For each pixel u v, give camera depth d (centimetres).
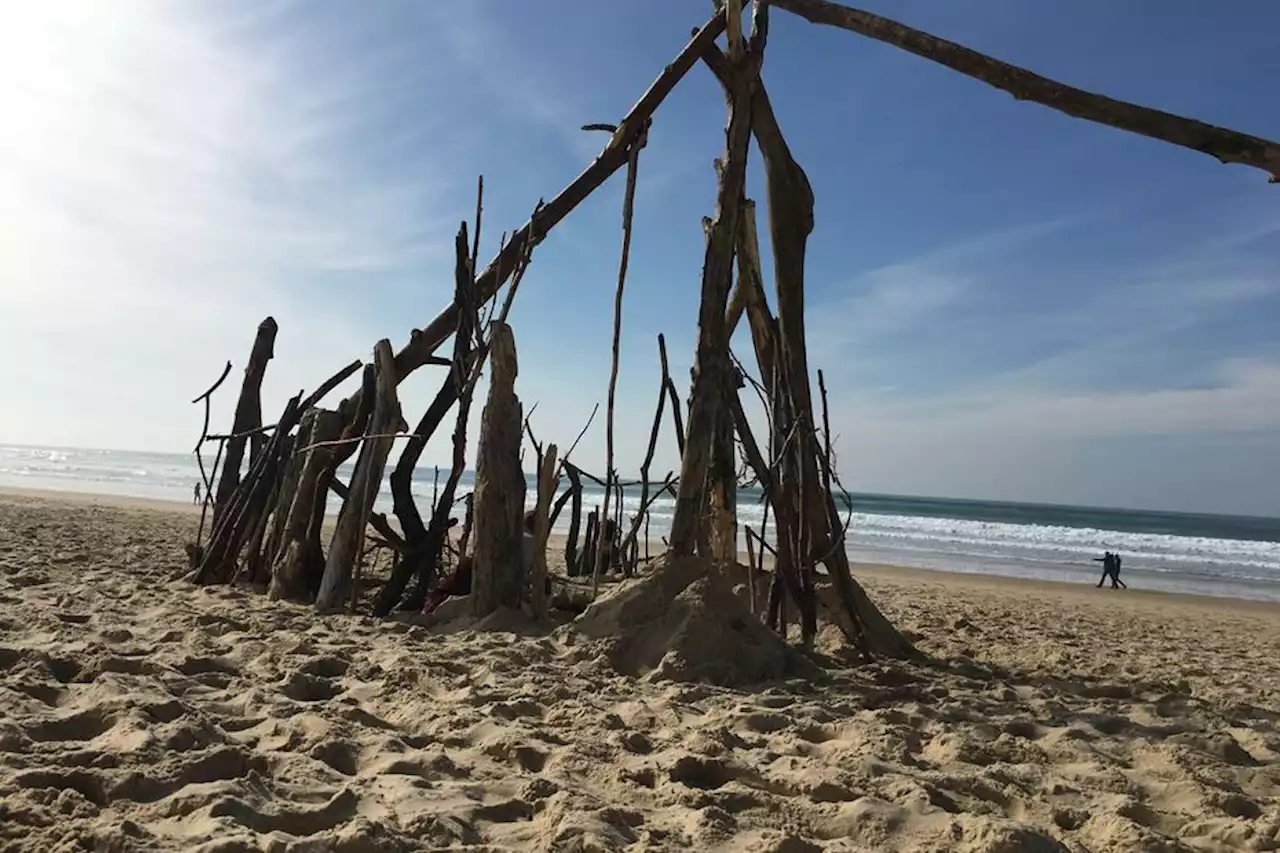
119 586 660
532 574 610
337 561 651
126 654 433
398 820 245
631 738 342
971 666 580
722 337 565
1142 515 6881
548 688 420
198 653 453
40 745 281
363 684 416
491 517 609
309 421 739
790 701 430
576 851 232
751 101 599
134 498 2819
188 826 231
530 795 273
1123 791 321
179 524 1562
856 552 2419
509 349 623
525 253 651
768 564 1474
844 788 295
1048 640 817
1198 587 1891
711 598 510
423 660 461
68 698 343
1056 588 1630
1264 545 3122
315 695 400
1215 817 294
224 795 246
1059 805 298
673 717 382
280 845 217
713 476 608
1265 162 447
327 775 279
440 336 709
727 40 599
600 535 705
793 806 279
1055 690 520
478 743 331
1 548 886
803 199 610
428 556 667
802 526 584
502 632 559
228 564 750
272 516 752
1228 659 780
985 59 495
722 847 244
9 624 484
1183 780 331
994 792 305
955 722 412
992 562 2269
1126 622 1111
